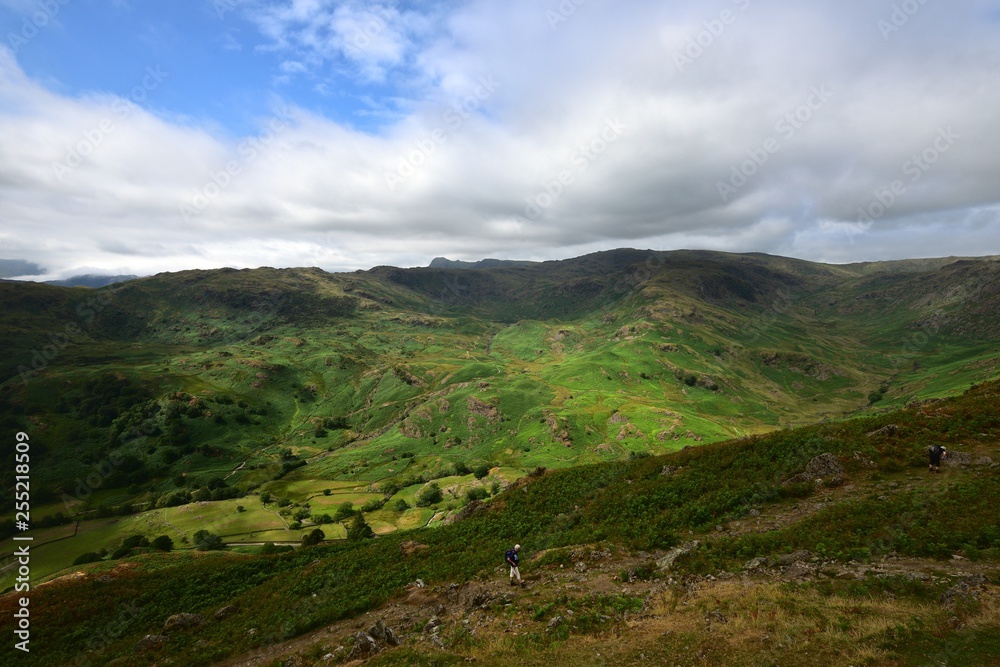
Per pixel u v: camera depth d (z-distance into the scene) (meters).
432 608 30.52
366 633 26.09
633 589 25.62
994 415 34.88
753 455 41.91
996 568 18.70
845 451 36.00
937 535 22.52
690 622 19.83
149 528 150.25
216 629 39.72
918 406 41.66
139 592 54.31
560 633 21.56
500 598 28.38
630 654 18.38
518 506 50.97
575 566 31.09
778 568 23.39
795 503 32.22
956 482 27.73
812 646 15.55
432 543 47.75
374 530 139.62
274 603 42.16
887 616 16.42
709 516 34.00
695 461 45.78
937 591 17.67
